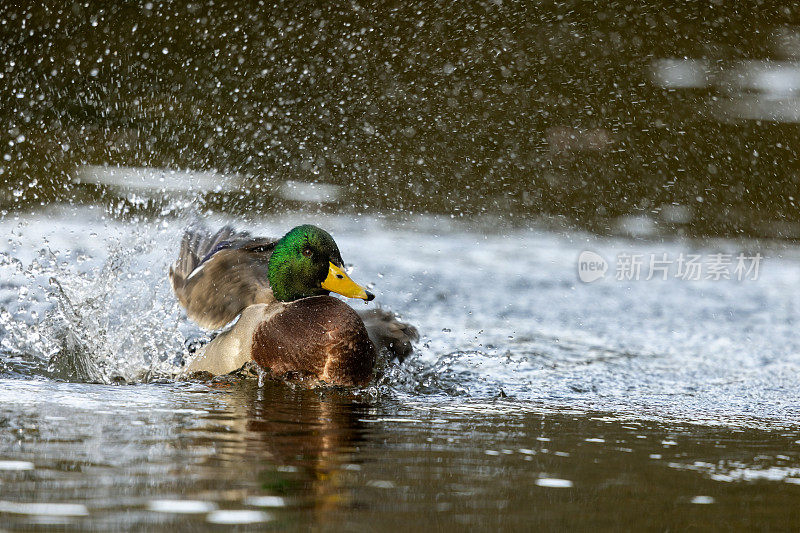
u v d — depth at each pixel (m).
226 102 17.38
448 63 18.64
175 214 10.98
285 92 17.80
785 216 15.95
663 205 16.19
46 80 17.42
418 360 8.14
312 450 4.87
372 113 17.52
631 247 14.82
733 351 9.19
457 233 15.05
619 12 19.94
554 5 19.78
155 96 17.41
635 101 18.59
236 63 17.94
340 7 18.62
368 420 5.77
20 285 9.95
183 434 5.10
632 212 16.02
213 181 15.52
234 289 8.19
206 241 8.93
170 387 6.71
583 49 19.70
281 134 16.88
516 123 17.70
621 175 16.94
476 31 19.23
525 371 8.02
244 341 7.34
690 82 19.25
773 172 17.03
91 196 14.43
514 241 14.77
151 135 16.48
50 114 16.75
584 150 17.44
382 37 18.72
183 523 3.68
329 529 3.67
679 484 4.48
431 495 4.16
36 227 13.02
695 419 6.20
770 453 5.19
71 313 7.98
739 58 20.06
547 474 4.58
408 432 5.45
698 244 15.08
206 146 16.34
